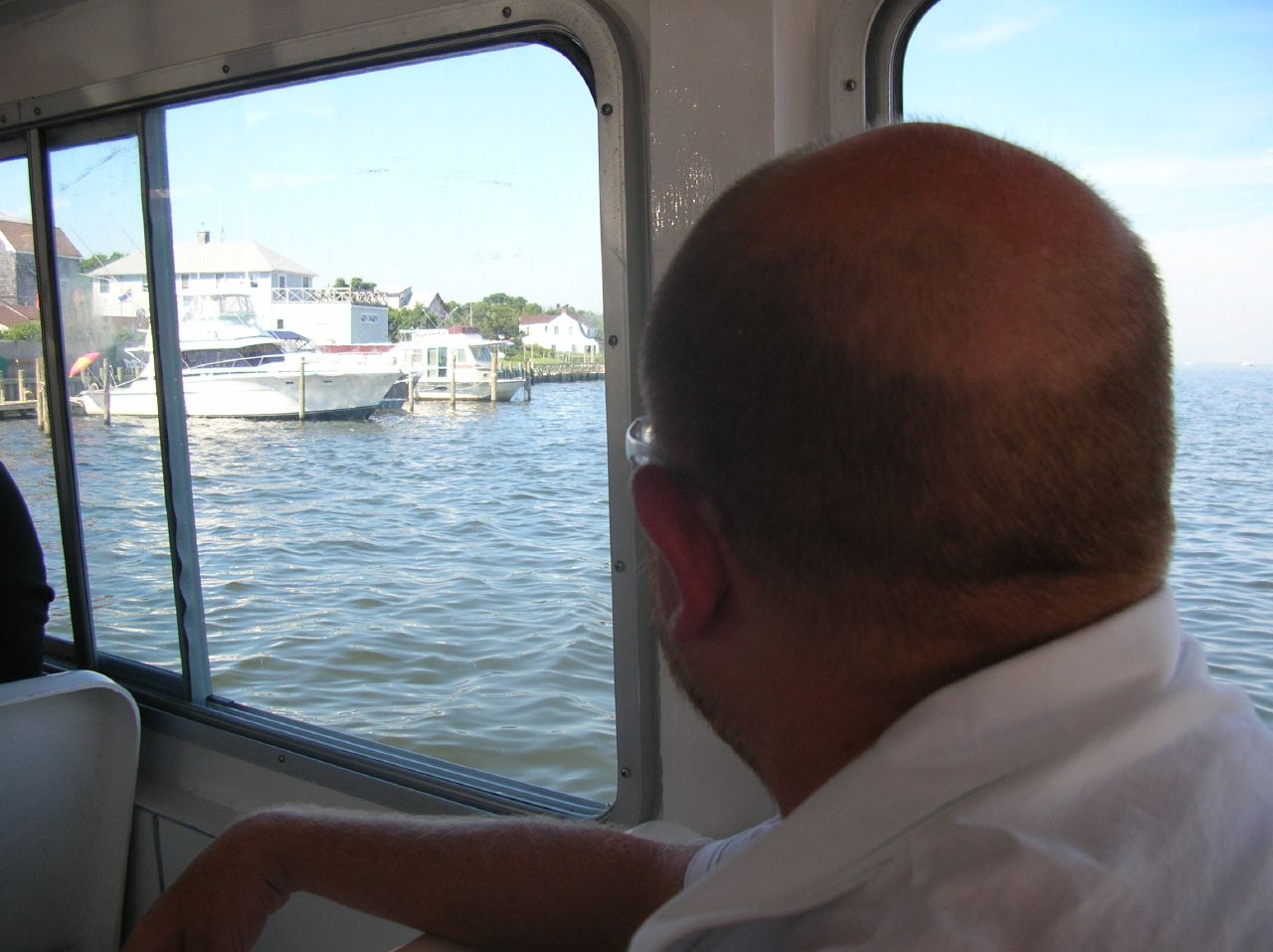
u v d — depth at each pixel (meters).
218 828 2.58
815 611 0.50
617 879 1.04
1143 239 0.50
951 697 0.47
